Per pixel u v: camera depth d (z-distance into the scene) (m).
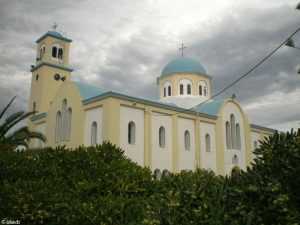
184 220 5.57
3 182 9.79
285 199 4.63
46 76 40.53
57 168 10.83
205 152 34.97
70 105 31.80
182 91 43.44
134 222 6.66
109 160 11.20
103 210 7.95
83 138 29.12
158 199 6.52
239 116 41.22
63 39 43.19
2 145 13.20
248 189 5.21
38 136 22.42
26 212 8.46
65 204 8.66
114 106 27.39
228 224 5.23
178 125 32.91
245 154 40.50
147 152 29.08
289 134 5.59
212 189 6.12
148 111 30.03
